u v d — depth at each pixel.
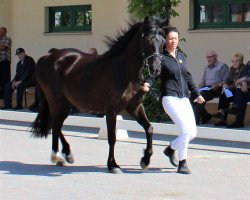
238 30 17.42
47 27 21.72
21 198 8.05
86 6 20.81
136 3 14.74
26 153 11.61
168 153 9.88
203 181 9.02
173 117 9.38
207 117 14.75
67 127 15.34
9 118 14.90
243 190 8.42
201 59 18.20
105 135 13.25
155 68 8.82
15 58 22.17
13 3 22.19
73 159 10.43
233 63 14.40
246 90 13.78
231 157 11.02
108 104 9.58
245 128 13.95
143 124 9.76
